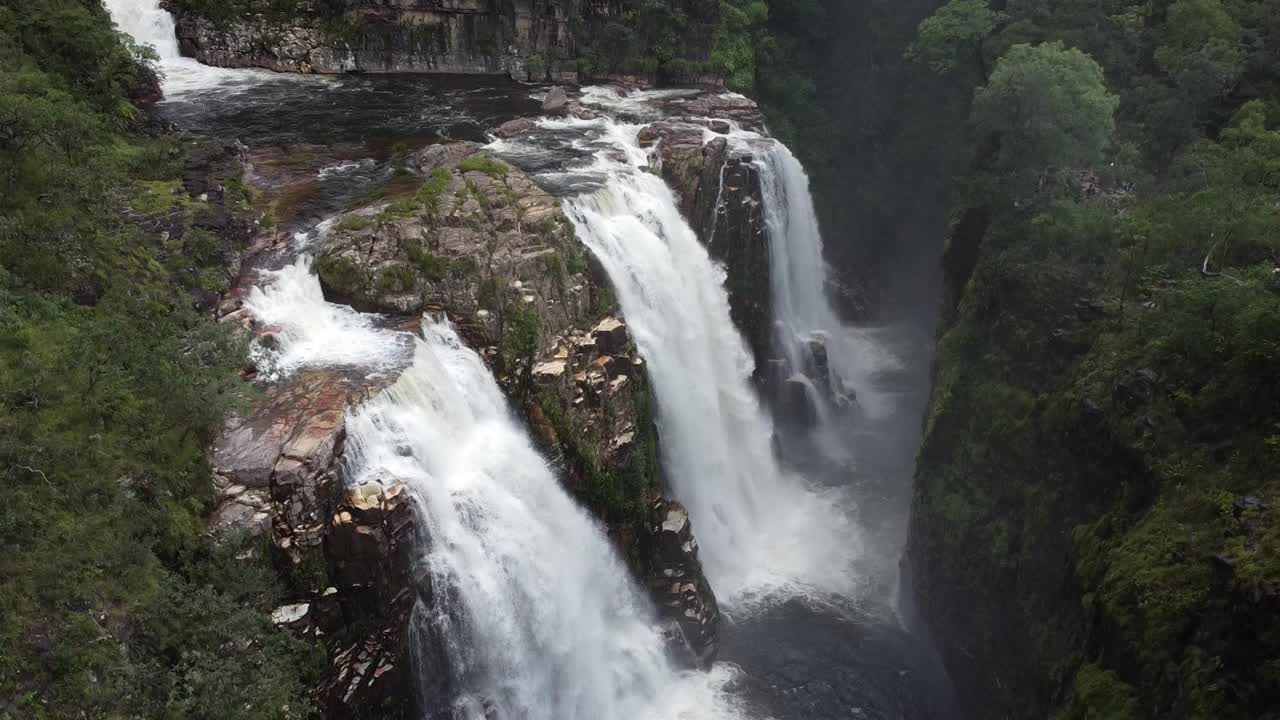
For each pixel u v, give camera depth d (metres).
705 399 55.84
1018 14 69.25
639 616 47.00
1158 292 42.59
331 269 43.25
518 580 39.34
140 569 29.55
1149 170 58.28
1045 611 42.38
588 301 47.44
